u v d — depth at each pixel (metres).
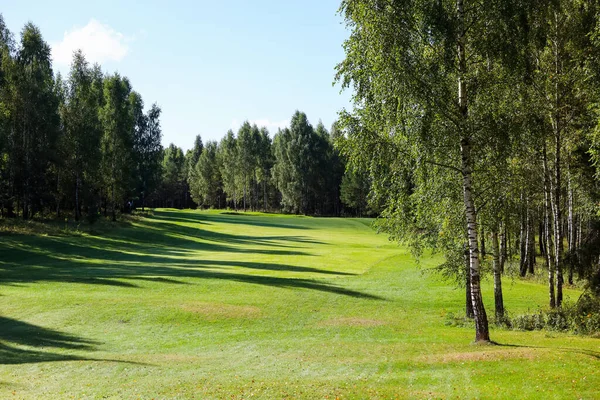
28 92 56.31
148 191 95.88
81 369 15.41
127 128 74.81
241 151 125.06
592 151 17.72
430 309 27.34
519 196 20.95
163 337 21.00
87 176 64.50
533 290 32.09
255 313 25.36
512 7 15.12
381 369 14.12
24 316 23.44
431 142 16.33
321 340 20.27
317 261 45.16
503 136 15.77
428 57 16.44
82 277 32.62
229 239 66.50
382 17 15.52
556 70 21.55
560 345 16.19
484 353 14.76
